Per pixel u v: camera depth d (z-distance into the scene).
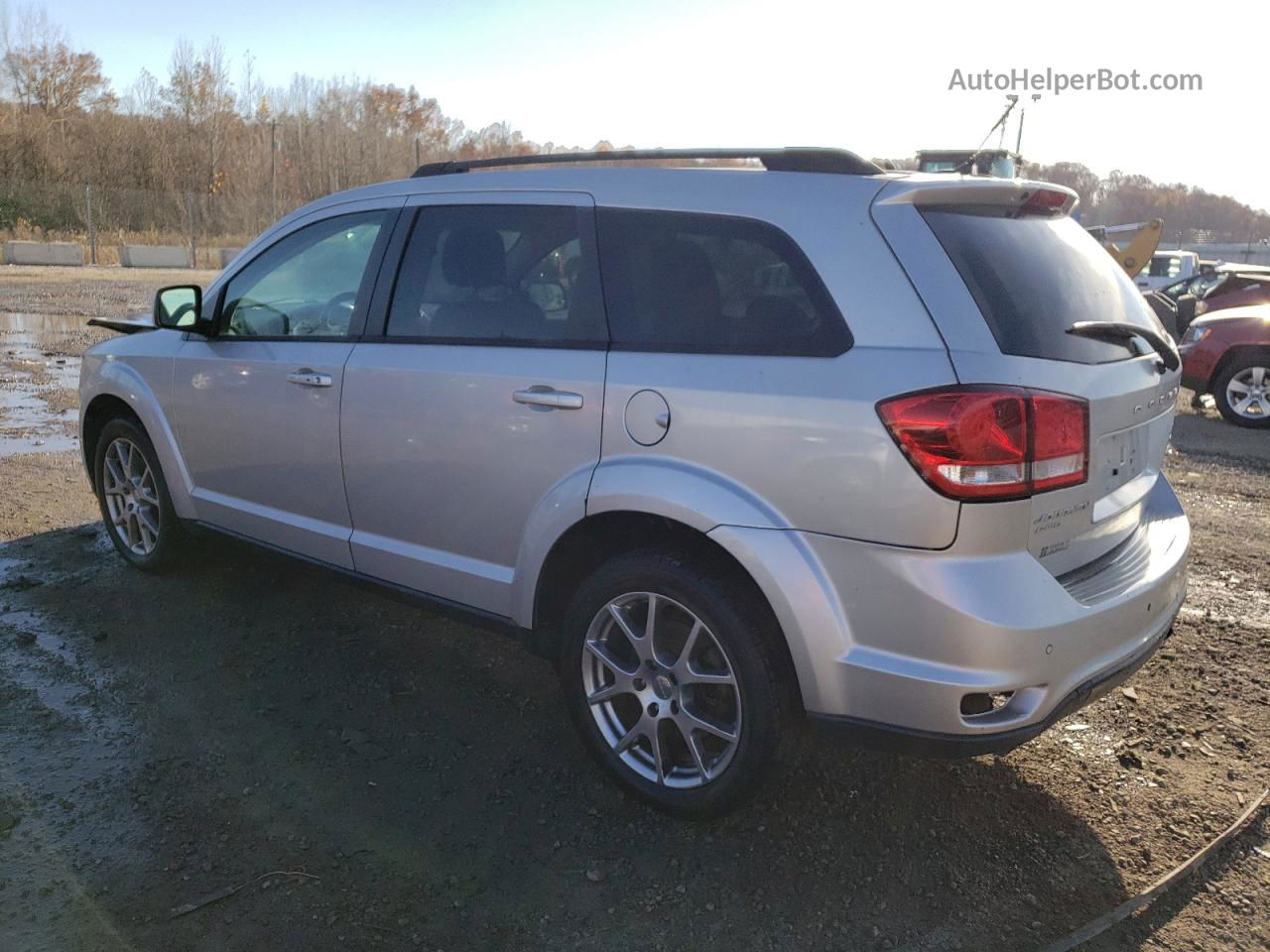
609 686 3.03
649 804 2.98
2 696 3.53
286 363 3.77
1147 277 22.88
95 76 52.03
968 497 2.35
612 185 3.06
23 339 13.30
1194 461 8.09
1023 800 3.09
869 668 2.49
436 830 2.88
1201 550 5.57
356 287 3.65
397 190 3.63
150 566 4.66
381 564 3.60
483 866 2.72
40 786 3.00
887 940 2.48
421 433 3.34
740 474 2.63
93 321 4.70
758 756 2.71
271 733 3.37
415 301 3.46
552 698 3.69
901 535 2.41
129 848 2.74
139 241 39.03
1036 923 2.55
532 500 3.08
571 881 2.68
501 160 3.43
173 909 2.51
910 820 2.97
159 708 3.50
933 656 2.42
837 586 2.52
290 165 51.59
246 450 4.00
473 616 3.35
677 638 2.93
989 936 2.50
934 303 2.47
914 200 2.60
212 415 4.11
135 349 4.54
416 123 69.25
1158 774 3.25
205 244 38.38
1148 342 2.98
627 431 2.83
